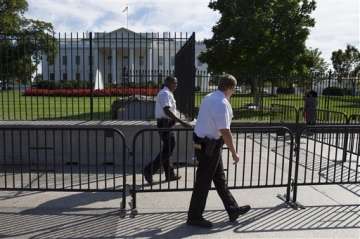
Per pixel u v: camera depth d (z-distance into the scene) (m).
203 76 14.75
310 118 13.07
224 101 4.34
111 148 7.88
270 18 21.02
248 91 22.16
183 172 7.21
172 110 6.45
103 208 5.20
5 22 37.06
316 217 4.97
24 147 7.82
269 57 20.77
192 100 8.13
